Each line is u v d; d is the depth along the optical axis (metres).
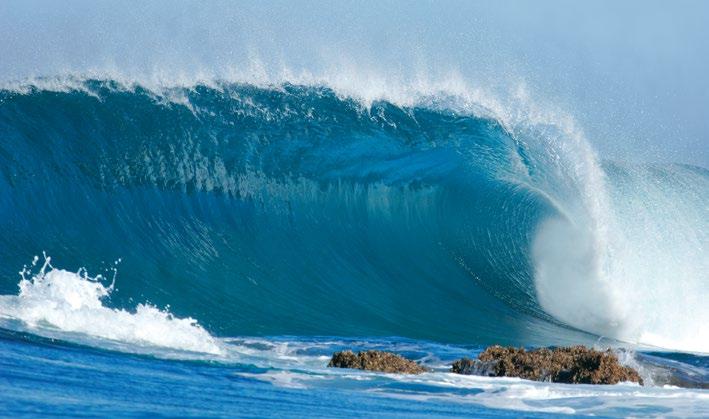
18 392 28.33
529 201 74.38
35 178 69.50
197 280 64.31
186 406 28.95
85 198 69.44
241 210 72.62
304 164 76.62
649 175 83.62
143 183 71.69
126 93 77.44
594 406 34.25
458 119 83.62
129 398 29.25
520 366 41.88
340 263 71.31
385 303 66.62
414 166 79.06
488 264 72.25
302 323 59.84
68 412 26.53
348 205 75.88
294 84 82.31
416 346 54.00
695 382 44.31
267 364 39.34
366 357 41.50
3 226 65.81
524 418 31.23
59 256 63.75
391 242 74.62
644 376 44.12
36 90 75.75
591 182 79.44
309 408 30.48
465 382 38.41
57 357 34.22
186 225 70.00
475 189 77.06
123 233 67.81
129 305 58.28
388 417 29.92
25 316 39.91
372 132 81.19
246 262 68.44
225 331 55.59
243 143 76.44
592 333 66.38
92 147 72.44
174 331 43.06
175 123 75.81
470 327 63.09
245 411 29.09
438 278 71.38
